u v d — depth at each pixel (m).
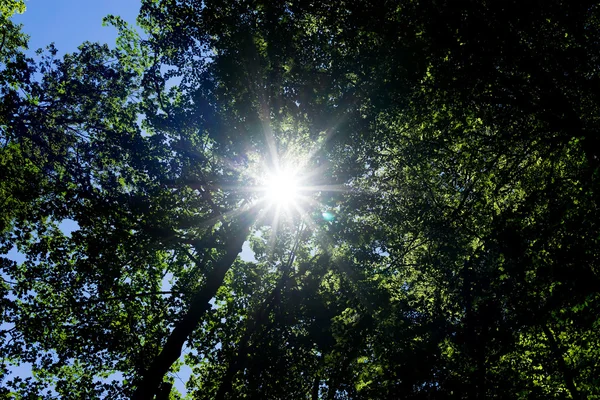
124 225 15.23
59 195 15.23
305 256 18.62
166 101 15.74
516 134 11.89
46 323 16.27
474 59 10.57
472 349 12.05
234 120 14.05
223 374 17.84
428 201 16.03
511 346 11.84
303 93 12.45
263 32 12.29
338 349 12.27
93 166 15.82
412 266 16.42
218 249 16.44
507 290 10.72
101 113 18.22
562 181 10.83
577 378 12.40
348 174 14.90
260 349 16.98
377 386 12.17
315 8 11.68
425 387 11.68
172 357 13.35
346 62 12.04
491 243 11.18
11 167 15.34
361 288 13.02
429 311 14.16
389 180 16.33
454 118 12.77
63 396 16.67
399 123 14.25
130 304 17.67
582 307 9.05
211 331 18.11
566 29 9.88
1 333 15.52
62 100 17.86
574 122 10.06
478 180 14.05
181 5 13.53
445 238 13.92
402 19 10.98
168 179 15.12
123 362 18.05
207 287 15.07
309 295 16.97
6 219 16.12
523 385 12.01
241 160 14.90
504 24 9.87
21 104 16.73
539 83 10.44
